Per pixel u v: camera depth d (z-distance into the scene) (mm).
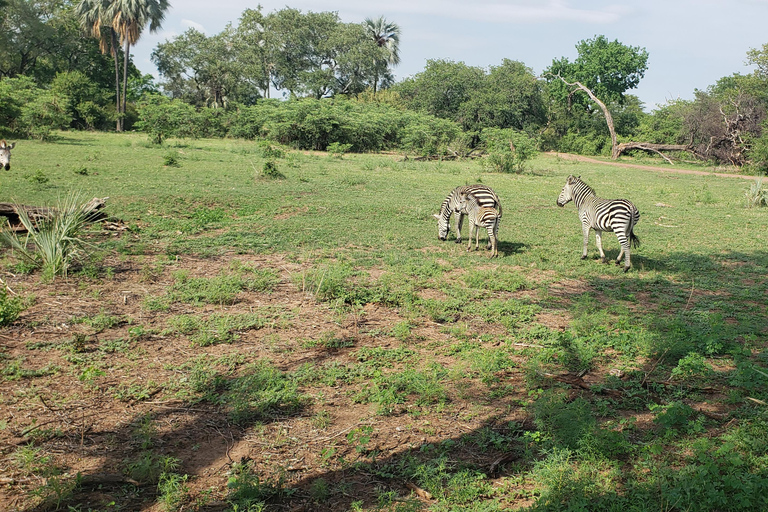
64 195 14609
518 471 4500
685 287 10156
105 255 10086
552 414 5105
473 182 24234
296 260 10664
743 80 45281
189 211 14578
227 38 61281
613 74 61500
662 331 7773
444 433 5078
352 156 35219
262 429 5004
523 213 17547
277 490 4156
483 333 7645
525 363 6707
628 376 6406
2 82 34375
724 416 5383
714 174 34969
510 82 52469
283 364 6371
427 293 9289
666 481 4141
